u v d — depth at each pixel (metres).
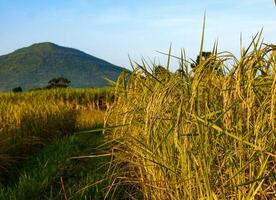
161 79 6.24
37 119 14.55
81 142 13.02
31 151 13.12
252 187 3.94
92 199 7.42
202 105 4.67
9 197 7.98
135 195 6.60
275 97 3.38
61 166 9.88
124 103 7.07
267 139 3.88
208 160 4.32
